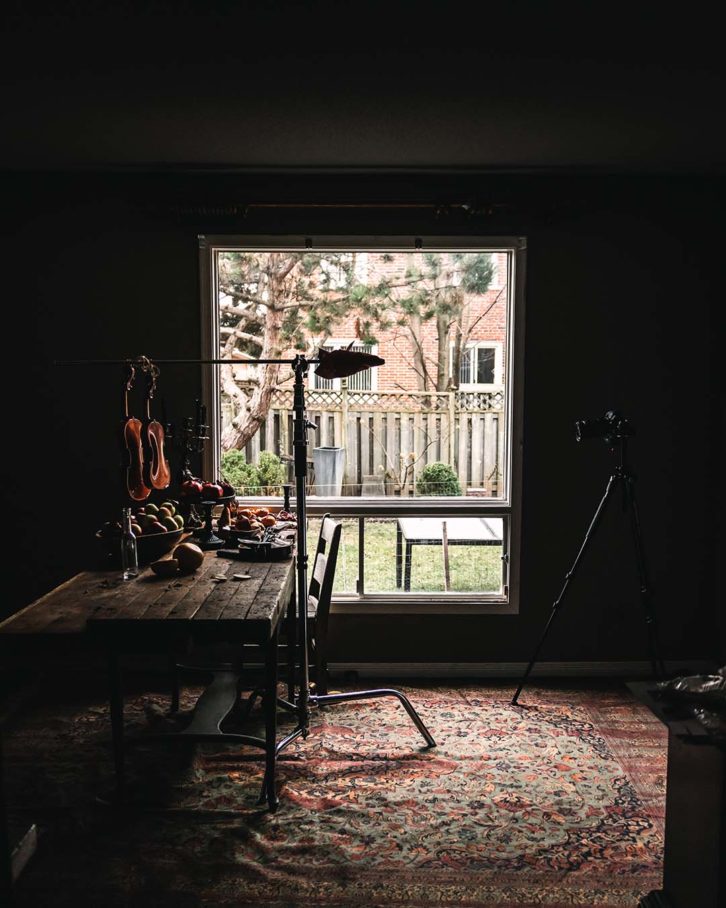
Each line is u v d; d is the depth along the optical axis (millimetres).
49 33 2291
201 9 2137
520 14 2164
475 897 2207
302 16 2178
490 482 4031
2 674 3961
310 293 3988
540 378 3938
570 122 3074
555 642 4012
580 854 2418
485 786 2846
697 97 2795
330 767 2980
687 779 1858
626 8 2129
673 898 1946
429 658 4012
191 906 2154
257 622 2312
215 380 3957
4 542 3934
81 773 2902
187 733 2682
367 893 2221
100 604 2488
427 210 3873
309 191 3873
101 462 3932
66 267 3865
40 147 3422
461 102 2852
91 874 2289
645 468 3975
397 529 4027
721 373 3936
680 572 4004
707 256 3906
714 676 1793
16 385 3896
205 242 3865
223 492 3660
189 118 3039
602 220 3889
